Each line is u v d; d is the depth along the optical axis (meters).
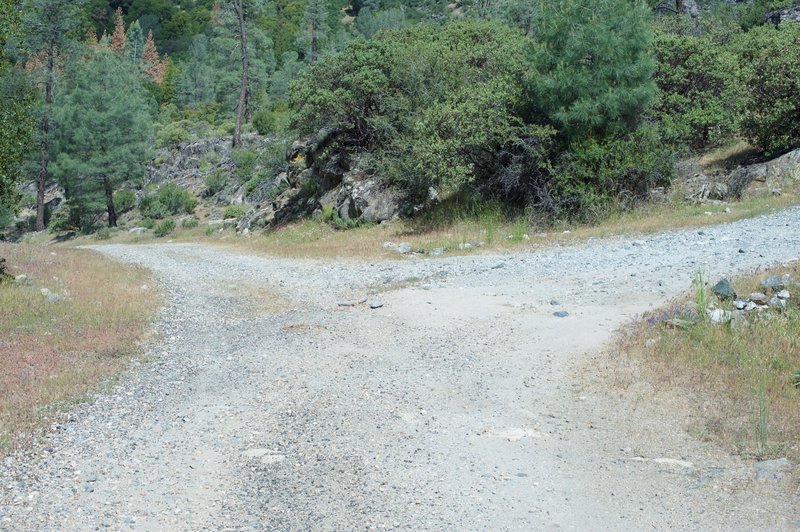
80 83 56.69
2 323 12.29
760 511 5.42
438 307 12.70
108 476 6.59
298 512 5.77
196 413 8.29
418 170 25.02
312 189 34.56
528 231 21.05
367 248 22.05
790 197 18.89
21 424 7.91
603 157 21.05
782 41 22.06
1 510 5.90
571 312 11.41
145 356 10.95
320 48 78.38
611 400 7.93
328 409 8.16
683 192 21.59
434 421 7.66
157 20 131.62
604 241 17.92
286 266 20.44
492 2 62.44
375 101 30.02
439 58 28.05
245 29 59.75
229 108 76.56
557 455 6.70
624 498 5.80
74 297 14.98
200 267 21.84
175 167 60.62
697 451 6.60
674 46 24.34
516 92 22.61
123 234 49.12
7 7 15.95
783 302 9.64
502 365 9.41
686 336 9.27
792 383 7.71
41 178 58.53
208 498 6.10
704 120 23.19
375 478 6.33
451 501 5.86
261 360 10.31
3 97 16.28
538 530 5.36
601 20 21.02
